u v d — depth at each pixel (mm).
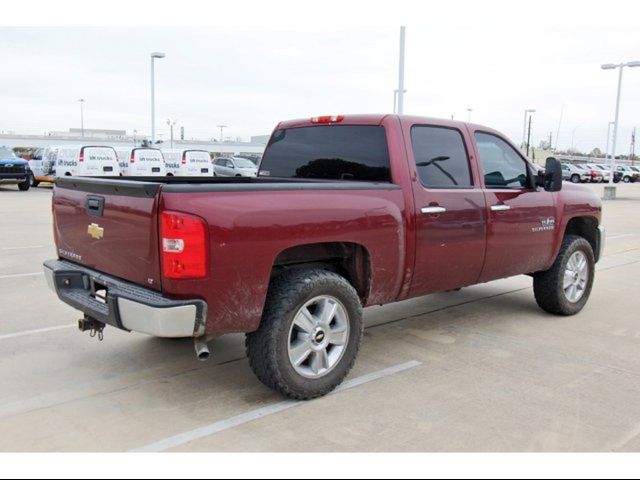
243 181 5570
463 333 5852
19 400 4109
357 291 4609
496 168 5676
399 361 5004
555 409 4066
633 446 3551
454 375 4688
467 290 7840
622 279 8797
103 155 24188
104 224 4039
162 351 5168
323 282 4086
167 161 27688
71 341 5395
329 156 5270
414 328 6012
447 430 3725
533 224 5883
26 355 5012
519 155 5945
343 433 3666
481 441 3582
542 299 6441
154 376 4590
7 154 25266
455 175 5203
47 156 27234
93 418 3838
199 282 3570
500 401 4188
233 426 3746
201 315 3604
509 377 4660
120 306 3682
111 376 4582
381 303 4758
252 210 3754
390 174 4754
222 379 4547
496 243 5500
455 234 5086
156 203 3549
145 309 3518
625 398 4277
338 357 4266
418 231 4773
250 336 4012
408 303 7074
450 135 5238
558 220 6195
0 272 8383
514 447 3512
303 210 4004
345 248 4445
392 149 4766
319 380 4156
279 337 3928
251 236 3742
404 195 4695
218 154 74812
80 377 4547
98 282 4172
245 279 3750
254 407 4039
